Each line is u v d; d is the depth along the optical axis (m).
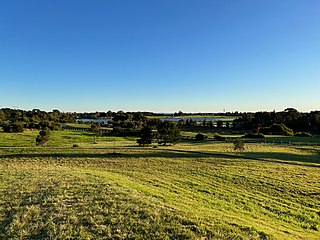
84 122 190.00
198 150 50.56
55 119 182.25
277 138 82.12
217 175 26.03
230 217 12.23
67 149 49.94
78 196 13.52
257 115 137.00
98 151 46.50
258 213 15.41
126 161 35.56
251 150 51.28
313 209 16.97
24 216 11.18
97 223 10.22
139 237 9.12
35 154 42.31
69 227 9.95
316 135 95.38
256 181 23.73
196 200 16.31
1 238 9.45
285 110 148.12
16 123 113.44
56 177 18.70
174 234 9.28
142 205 12.09
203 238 9.05
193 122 149.38
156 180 22.62
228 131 118.81
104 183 16.50
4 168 25.98
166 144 68.12
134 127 123.19
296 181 23.88
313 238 11.30
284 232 11.46
